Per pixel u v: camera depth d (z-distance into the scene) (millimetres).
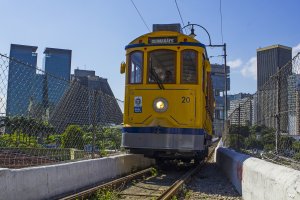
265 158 9008
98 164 10289
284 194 5180
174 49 12602
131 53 13094
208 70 13328
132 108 12547
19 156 8188
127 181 10844
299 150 6711
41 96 8352
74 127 10023
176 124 12047
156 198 8164
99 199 7945
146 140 12094
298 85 6852
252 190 7484
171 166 17422
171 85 12328
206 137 13797
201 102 12227
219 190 10234
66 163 8750
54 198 7953
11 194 6668
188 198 8898
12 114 7559
